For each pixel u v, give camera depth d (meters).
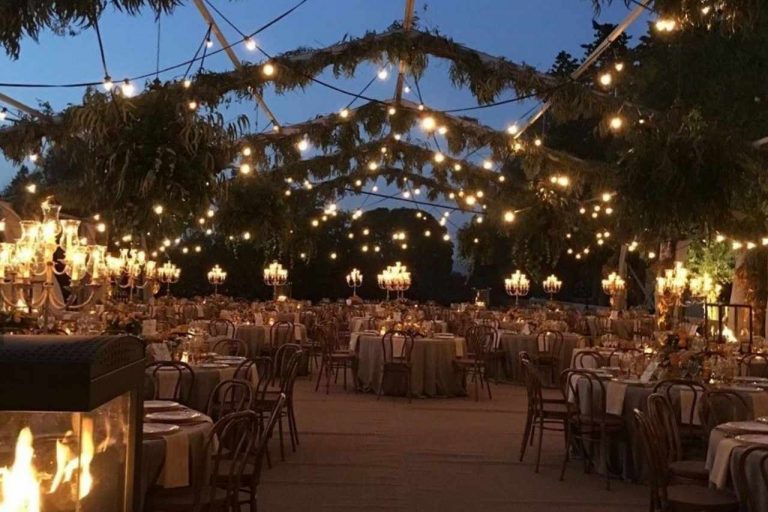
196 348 7.71
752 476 4.51
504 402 11.36
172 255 27.42
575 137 23.03
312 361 16.17
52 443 2.37
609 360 9.09
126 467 2.64
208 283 27.97
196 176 7.17
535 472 7.10
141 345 2.81
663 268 13.59
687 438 6.34
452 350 11.96
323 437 8.48
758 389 6.74
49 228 6.54
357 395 11.73
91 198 7.43
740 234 9.76
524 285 17.81
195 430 4.58
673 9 5.57
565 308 22.00
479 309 20.58
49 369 2.27
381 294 30.91
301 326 14.64
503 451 7.94
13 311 6.51
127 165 6.93
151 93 7.31
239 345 10.06
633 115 10.04
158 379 6.84
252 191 15.02
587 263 26.72
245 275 28.00
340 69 10.50
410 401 11.13
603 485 6.68
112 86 7.04
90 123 6.99
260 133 14.43
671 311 11.83
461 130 14.12
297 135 14.57
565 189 15.41
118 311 8.62
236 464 4.59
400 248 31.81
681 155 6.85
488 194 18.48
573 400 7.32
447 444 8.23
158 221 7.30
